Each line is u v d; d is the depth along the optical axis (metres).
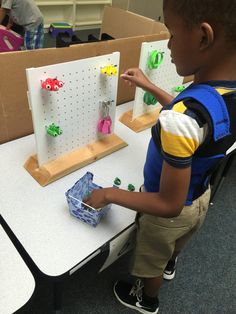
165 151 0.55
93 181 1.01
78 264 0.74
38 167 0.99
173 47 0.56
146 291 1.19
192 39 0.52
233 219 1.82
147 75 1.21
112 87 1.06
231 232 1.73
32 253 0.75
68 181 0.99
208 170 0.69
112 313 1.26
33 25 2.72
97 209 0.79
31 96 0.83
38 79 0.82
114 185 0.98
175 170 0.55
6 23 2.69
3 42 2.14
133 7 3.19
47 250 0.76
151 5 2.98
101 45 1.18
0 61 0.93
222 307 1.35
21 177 0.97
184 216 0.79
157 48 1.17
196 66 0.56
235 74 0.56
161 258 0.92
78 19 4.82
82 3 4.55
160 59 1.19
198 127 0.52
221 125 0.55
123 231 0.86
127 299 1.27
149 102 1.31
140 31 1.66
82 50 1.12
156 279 1.08
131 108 1.48
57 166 1.00
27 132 1.17
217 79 0.56
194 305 1.34
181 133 0.52
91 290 1.33
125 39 1.27
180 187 0.57
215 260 1.55
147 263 0.96
